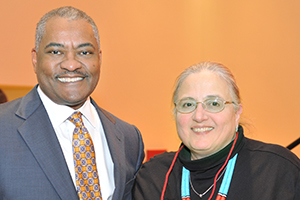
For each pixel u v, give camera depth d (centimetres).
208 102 162
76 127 168
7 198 143
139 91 453
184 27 473
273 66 455
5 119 155
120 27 447
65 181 152
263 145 172
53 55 158
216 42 475
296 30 449
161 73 461
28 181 146
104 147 183
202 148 162
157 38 462
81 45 159
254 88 458
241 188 156
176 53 468
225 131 163
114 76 444
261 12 461
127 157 191
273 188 150
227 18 475
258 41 462
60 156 156
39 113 163
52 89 160
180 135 171
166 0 467
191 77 168
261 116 454
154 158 200
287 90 450
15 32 386
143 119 453
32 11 394
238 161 165
